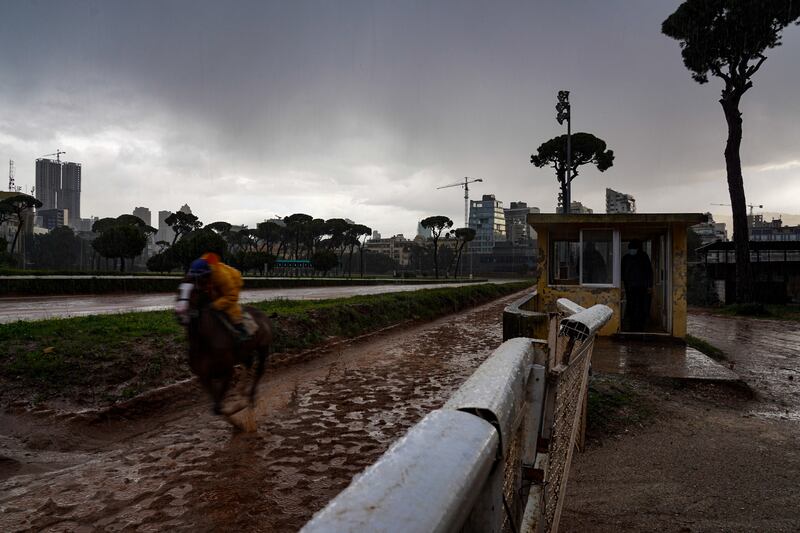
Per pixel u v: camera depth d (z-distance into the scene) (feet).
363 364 33.40
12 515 12.67
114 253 143.33
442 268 496.64
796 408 23.54
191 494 13.83
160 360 25.04
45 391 20.97
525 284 233.55
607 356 31.17
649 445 17.79
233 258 183.93
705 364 28.50
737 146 85.20
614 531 11.94
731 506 13.26
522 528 5.31
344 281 165.99
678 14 85.40
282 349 33.19
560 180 136.87
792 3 75.51
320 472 15.53
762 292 107.76
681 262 38.09
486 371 4.23
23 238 203.21
